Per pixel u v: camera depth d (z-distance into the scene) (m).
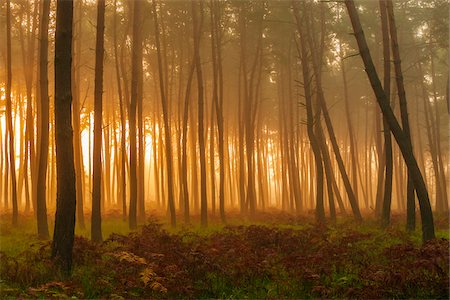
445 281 7.62
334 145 21.33
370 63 12.73
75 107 20.83
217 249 10.55
